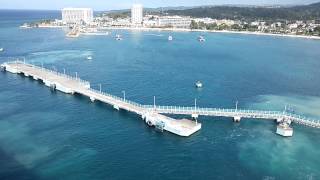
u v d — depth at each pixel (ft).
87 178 298.35
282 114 443.32
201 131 405.39
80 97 540.11
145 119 434.71
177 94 566.77
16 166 314.76
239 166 322.34
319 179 302.45
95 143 367.66
